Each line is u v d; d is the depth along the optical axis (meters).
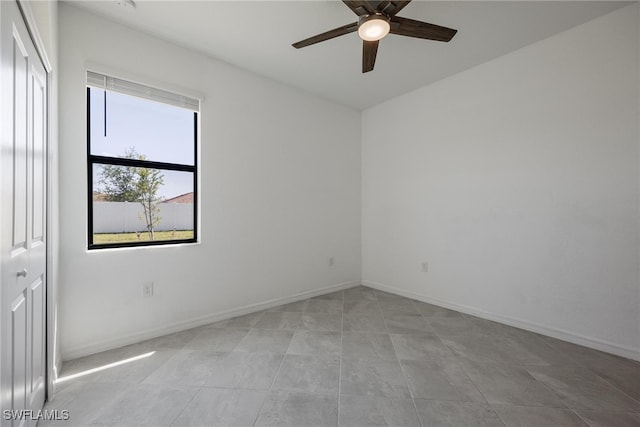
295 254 3.42
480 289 2.91
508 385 1.74
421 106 3.45
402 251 3.67
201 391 1.67
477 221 2.94
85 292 2.08
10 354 1.04
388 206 3.84
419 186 3.48
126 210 2.34
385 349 2.21
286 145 3.33
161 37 2.42
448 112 3.18
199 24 2.26
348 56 2.74
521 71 2.61
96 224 2.21
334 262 3.85
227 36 2.42
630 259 2.07
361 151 4.16
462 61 2.84
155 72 2.40
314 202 3.62
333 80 3.25
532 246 2.55
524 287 2.60
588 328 2.25
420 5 2.04
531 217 2.56
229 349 2.20
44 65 1.49
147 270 2.36
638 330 2.03
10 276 1.04
